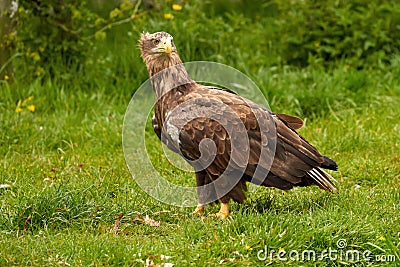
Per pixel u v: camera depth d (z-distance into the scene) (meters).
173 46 14.60
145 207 14.79
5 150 19.19
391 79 23.44
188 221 13.98
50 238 13.01
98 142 19.77
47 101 22.22
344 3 25.48
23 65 23.16
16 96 22.28
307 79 23.28
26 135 19.91
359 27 24.80
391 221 13.67
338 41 25.02
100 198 14.96
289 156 13.96
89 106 22.12
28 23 22.72
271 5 30.28
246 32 26.70
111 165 17.86
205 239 12.91
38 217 13.90
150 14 25.16
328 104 21.56
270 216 13.27
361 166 17.16
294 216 13.41
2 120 20.28
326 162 14.33
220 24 25.17
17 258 12.15
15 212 14.08
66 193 14.41
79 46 23.41
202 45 24.22
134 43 23.56
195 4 25.20
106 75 23.52
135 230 13.73
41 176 17.02
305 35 25.34
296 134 14.23
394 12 24.91
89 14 23.27
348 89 22.77
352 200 14.96
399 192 15.48
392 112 21.16
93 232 13.61
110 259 12.16
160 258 12.13
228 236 12.83
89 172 17.19
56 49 23.17
